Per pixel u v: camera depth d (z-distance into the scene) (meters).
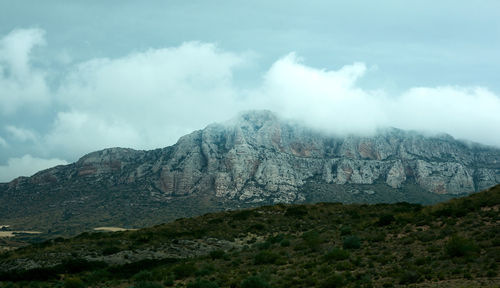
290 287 33.69
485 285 26.72
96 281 51.41
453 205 57.94
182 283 42.44
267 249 57.34
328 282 32.53
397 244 44.91
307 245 53.84
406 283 30.61
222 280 40.28
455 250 35.72
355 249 46.66
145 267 58.19
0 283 50.69
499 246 35.84
